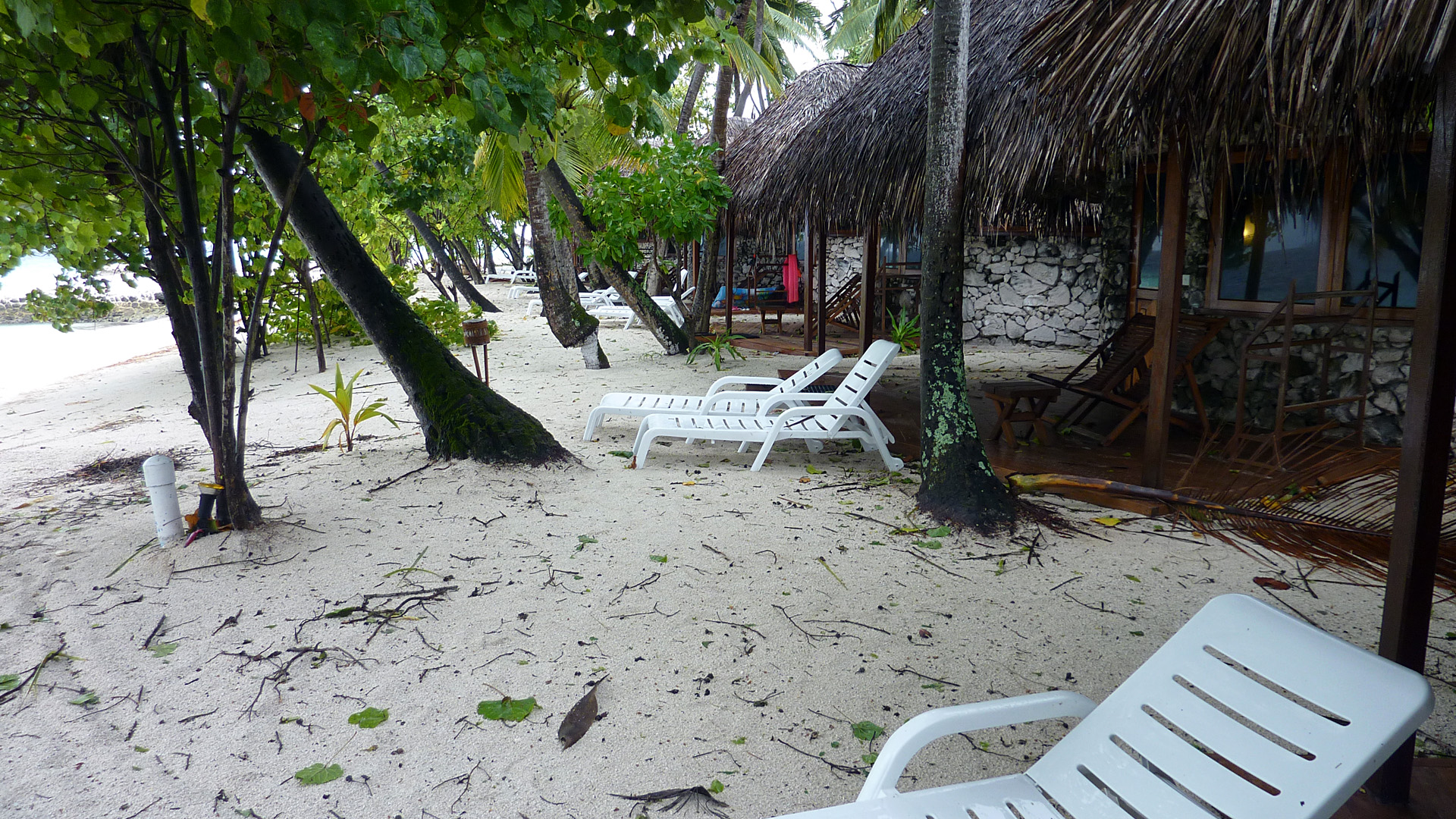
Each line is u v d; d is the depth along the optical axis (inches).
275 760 104.2
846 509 198.2
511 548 175.0
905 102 257.3
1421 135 199.6
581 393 360.5
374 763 103.3
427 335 245.6
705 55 153.6
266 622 142.2
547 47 145.6
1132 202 315.6
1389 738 59.5
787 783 98.3
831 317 627.5
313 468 239.6
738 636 135.0
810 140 326.3
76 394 427.2
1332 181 203.2
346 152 291.7
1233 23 106.3
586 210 442.6
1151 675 78.3
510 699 117.2
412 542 178.7
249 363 176.7
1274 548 110.6
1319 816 60.2
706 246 514.3
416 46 110.2
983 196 225.0
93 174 179.6
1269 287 254.5
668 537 180.4
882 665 125.0
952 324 185.0
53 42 128.3
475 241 1163.9
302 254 270.5
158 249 189.5
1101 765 76.0
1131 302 320.5
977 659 126.1
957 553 168.7
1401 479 83.5
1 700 118.6
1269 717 67.7
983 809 74.4
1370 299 229.6
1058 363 414.9
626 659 128.4
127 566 166.1
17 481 244.2
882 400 330.3
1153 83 125.4
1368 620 134.5
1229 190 260.8
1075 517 187.2
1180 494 142.6
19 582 160.7
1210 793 67.9
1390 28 85.1
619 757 104.0
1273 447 163.9
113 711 115.6
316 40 104.9
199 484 173.3
